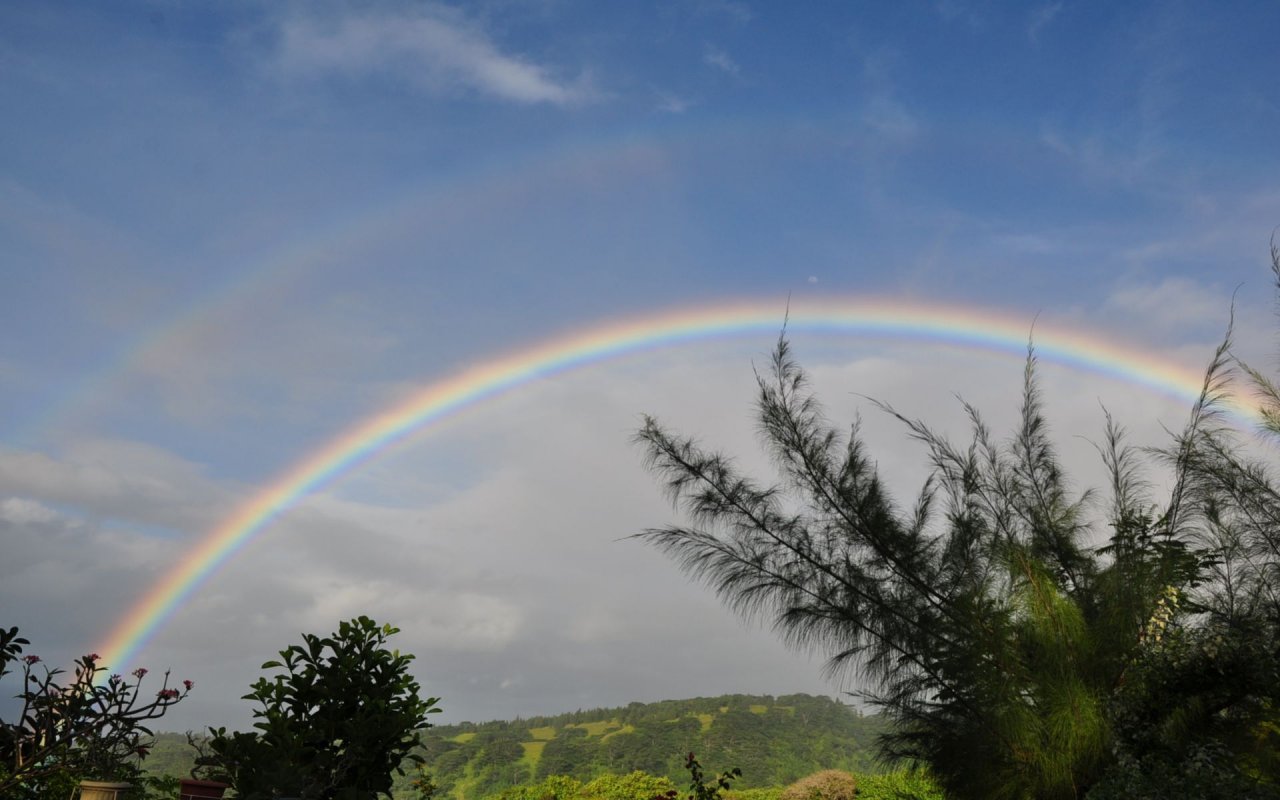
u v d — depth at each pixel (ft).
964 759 26.00
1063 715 23.70
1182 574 27.22
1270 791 21.47
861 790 47.96
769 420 30.25
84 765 20.21
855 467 29.07
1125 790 22.06
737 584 29.12
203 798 17.38
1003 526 28.86
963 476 29.35
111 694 20.74
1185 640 25.40
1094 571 28.12
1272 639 24.95
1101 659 25.53
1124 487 29.25
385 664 19.19
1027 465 30.53
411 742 18.74
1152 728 24.56
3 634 20.06
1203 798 21.22
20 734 19.92
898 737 27.73
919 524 28.99
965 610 26.27
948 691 26.81
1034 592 25.85
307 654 18.65
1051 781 23.97
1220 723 24.84
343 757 17.61
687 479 30.17
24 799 19.70
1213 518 27.78
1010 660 25.40
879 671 27.63
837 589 28.27
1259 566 26.94
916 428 29.86
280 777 16.33
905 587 28.04
